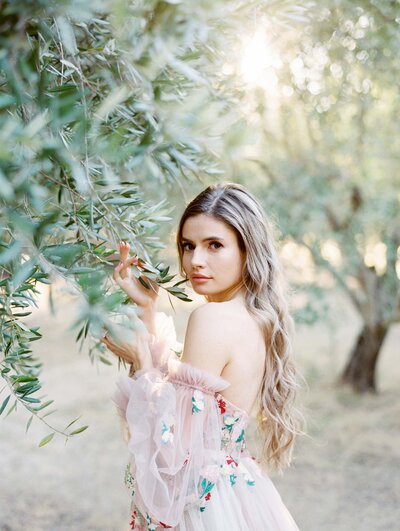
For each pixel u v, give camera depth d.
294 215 6.00
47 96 0.98
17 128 0.79
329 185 6.07
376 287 6.87
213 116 1.00
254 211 1.74
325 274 6.61
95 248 1.26
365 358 8.12
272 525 1.73
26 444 6.32
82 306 0.92
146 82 1.23
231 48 1.64
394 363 9.91
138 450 1.52
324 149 6.00
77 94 0.92
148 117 1.25
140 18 1.06
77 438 6.56
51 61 1.19
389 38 3.38
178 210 2.87
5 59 0.89
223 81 1.90
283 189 5.91
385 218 6.42
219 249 1.70
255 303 1.76
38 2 0.89
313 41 3.34
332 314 6.20
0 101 0.86
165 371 1.65
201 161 1.82
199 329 1.64
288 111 5.17
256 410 1.92
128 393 1.56
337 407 7.53
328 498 5.21
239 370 1.66
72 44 1.03
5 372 1.28
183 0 1.03
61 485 5.32
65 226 1.21
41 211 1.08
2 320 1.27
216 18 1.27
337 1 2.90
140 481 1.51
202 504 1.59
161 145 1.36
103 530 4.52
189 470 1.55
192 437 1.56
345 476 5.64
